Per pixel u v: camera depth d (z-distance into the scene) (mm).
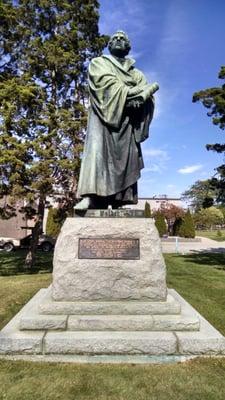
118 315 5191
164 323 5012
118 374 4270
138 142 6418
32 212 17750
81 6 19141
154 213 46938
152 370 4379
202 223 71562
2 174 14875
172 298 5582
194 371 4336
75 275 5473
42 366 4457
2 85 15719
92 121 6215
